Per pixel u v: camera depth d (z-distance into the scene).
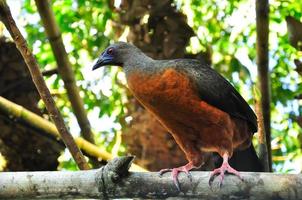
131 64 7.77
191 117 7.62
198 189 6.11
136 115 10.65
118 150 12.68
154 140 10.37
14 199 6.23
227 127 7.74
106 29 13.07
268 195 5.98
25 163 10.03
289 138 13.04
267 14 8.54
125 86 11.14
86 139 9.72
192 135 7.81
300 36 9.44
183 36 10.73
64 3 13.89
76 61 13.88
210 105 7.71
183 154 10.27
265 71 8.83
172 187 6.13
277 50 13.09
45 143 10.05
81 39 13.91
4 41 10.03
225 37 13.28
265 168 8.07
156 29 10.71
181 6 11.58
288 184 5.93
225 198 6.08
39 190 6.16
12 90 10.20
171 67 7.62
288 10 12.47
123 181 6.10
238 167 8.24
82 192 6.13
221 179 6.08
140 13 10.77
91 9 13.42
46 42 14.11
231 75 12.92
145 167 10.29
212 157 8.38
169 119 7.73
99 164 9.22
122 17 11.07
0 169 9.88
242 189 6.04
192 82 7.61
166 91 7.52
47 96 7.54
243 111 8.05
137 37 10.77
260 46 8.73
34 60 7.37
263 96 8.88
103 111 13.62
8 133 9.91
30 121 8.82
